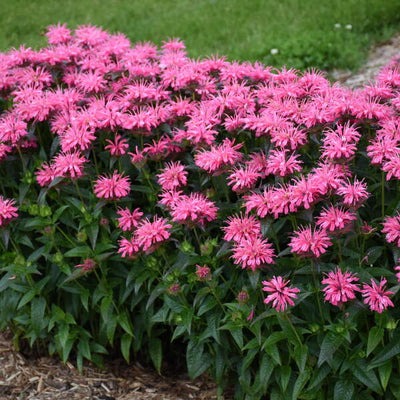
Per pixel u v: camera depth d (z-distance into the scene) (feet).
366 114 4.95
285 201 4.61
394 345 4.67
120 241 5.08
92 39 6.26
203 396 5.35
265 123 5.03
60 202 5.28
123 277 5.31
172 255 5.09
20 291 5.25
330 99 5.16
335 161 4.80
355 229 4.67
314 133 5.03
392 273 4.68
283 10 11.53
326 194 4.67
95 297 5.21
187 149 5.34
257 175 4.86
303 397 4.91
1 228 5.11
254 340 4.87
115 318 5.27
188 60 5.87
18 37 11.02
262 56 9.82
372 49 10.15
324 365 4.83
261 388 4.95
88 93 5.63
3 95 5.74
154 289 5.08
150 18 12.12
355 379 4.82
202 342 5.11
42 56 5.83
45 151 5.64
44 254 5.16
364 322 4.83
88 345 5.38
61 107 5.39
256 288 4.85
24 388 5.36
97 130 5.33
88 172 5.20
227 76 5.58
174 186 5.05
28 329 5.41
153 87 5.44
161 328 5.56
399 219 4.66
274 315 4.84
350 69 9.48
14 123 5.28
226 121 5.18
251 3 12.09
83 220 5.15
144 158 5.12
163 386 5.43
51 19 12.14
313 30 10.37
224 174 5.15
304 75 5.52
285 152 4.98
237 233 4.75
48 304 5.43
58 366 5.54
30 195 5.40
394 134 4.90
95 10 12.72
